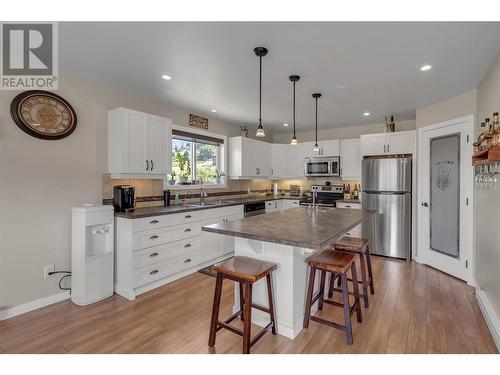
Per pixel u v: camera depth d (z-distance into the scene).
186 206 3.59
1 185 2.30
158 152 3.29
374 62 2.40
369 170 4.30
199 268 3.55
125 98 3.24
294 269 2.04
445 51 2.19
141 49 2.19
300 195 5.81
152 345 1.93
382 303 2.59
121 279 2.80
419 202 3.87
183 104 3.75
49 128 2.55
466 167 3.12
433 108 3.66
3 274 2.31
